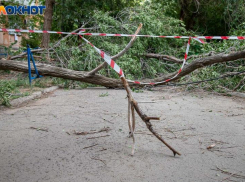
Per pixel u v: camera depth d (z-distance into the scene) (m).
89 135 3.75
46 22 11.82
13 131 3.87
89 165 2.75
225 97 7.09
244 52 6.56
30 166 2.71
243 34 8.97
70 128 4.07
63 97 6.79
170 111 5.30
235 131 4.02
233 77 7.71
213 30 16.61
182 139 3.63
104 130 3.97
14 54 10.02
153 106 5.75
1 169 2.63
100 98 6.67
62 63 9.15
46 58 9.23
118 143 3.44
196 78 8.04
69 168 2.67
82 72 8.17
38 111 5.16
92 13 11.59
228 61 7.50
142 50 9.51
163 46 10.32
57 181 2.40
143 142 3.49
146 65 9.79
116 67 3.18
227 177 2.53
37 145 3.31
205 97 7.05
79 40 9.99
